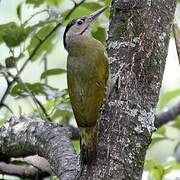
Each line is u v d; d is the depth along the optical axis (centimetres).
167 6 994
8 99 1641
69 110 1228
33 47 1332
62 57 1775
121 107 952
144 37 974
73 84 1070
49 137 1039
